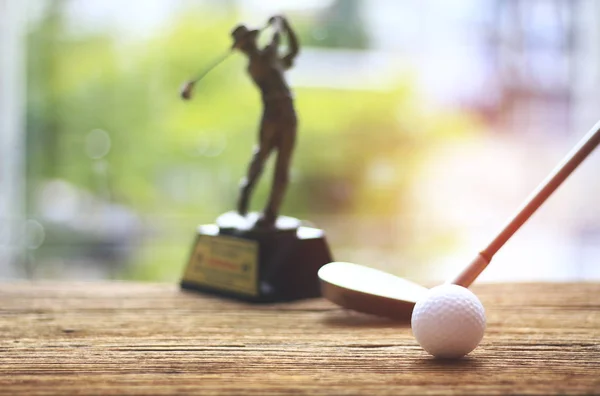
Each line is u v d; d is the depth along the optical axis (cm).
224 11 264
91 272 247
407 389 75
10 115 248
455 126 269
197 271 133
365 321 110
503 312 114
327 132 261
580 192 272
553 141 272
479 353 89
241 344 95
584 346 93
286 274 126
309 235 130
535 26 271
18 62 249
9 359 86
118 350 91
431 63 269
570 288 133
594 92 273
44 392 74
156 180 260
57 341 96
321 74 262
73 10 255
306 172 259
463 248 261
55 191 252
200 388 75
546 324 105
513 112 271
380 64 267
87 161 256
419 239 260
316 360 86
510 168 271
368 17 265
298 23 261
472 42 270
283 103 129
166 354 89
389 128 265
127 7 260
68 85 255
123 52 261
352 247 256
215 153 262
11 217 245
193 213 258
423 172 266
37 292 129
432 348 86
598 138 99
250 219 134
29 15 250
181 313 115
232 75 264
